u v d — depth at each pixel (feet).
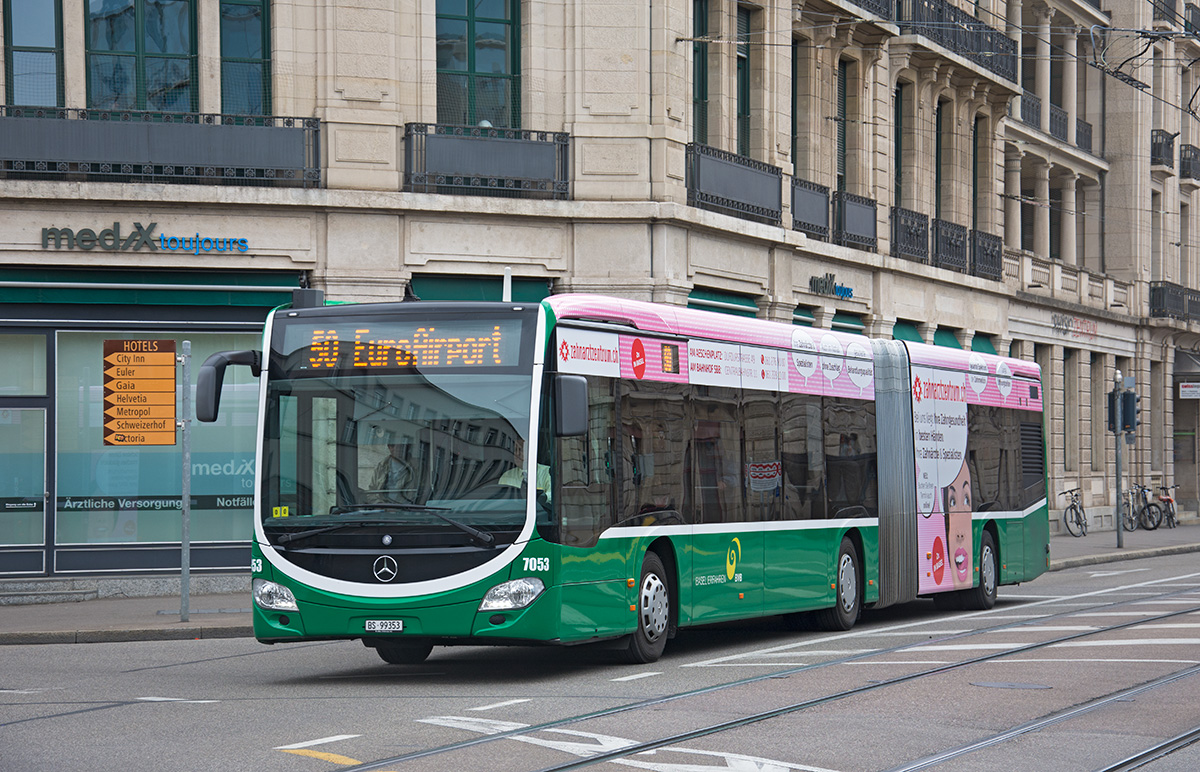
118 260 71.31
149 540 72.38
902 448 61.87
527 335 40.68
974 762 28.17
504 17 78.84
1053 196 152.56
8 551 71.15
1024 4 138.62
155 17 74.18
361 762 27.89
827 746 29.63
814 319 96.78
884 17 103.14
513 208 75.92
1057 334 136.87
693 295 81.97
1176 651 45.62
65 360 72.08
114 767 27.89
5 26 72.02
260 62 74.84
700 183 82.07
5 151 70.49
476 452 40.22
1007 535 70.28
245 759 28.37
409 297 43.01
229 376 73.46
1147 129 158.71
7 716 35.14
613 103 78.18
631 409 44.50
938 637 51.78
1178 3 166.30
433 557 39.52
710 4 88.58
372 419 40.78
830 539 55.93
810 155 98.63
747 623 60.95
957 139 120.06
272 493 41.06
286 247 73.00
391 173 74.64
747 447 51.01
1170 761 28.58
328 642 55.06
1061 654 45.29
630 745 29.58
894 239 107.04
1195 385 160.04
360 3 74.38
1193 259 174.60
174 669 46.16
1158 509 145.18
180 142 72.28
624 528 43.55
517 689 38.88
